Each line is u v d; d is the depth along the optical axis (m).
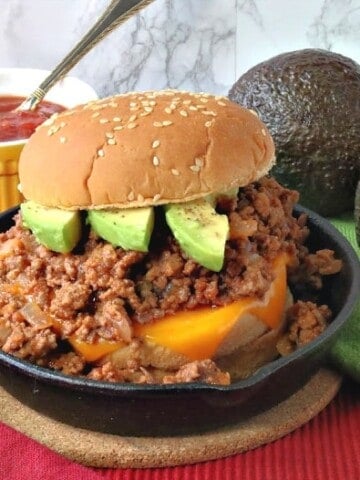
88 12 0.48
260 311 0.27
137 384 0.24
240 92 0.39
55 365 0.27
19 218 0.30
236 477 0.25
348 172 0.37
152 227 0.26
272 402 0.26
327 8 0.45
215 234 0.26
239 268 0.27
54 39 0.50
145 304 0.27
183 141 0.26
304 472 0.25
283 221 0.30
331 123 0.37
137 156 0.26
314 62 0.38
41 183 0.27
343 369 0.29
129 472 0.26
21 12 0.50
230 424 0.26
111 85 0.51
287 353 0.29
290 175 0.38
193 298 0.27
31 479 0.24
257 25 0.46
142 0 0.38
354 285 0.28
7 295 0.28
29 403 0.27
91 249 0.27
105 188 0.26
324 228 0.32
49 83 0.38
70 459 0.26
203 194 0.26
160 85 0.50
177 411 0.25
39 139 0.28
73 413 0.26
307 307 0.29
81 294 0.26
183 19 0.47
